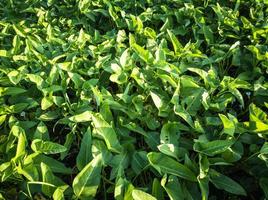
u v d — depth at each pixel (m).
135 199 0.52
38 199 0.61
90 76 0.88
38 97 0.83
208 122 0.72
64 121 0.72
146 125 0.74
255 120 0.66
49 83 0.81
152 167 0.62
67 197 0.59
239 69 0.98
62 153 0.67
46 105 0.75
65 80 0.81
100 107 0.74
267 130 0.65
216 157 0.66
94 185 0.56
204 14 1.25
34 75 0.80
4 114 0.75
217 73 0.93
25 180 0.63
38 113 0.77
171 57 0.94
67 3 1.29
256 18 1.15
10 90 0.79
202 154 0.63
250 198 0.69
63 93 0.79
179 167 0.60
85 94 0.79
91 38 1.05
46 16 1.21
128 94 0.81
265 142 0.64
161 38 1.07
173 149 0.64
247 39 1.09
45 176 0.58
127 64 0.84
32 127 0.74
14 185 0.67
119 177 0.57
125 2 1.26
